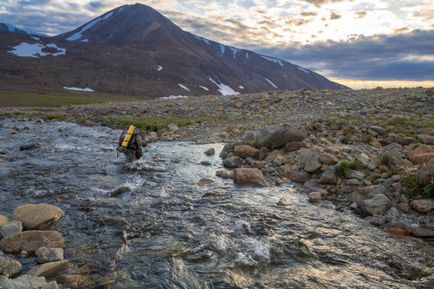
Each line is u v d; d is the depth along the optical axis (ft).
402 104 95.14
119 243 25.90
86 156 57.88
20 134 82.84
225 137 74.79
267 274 21.99
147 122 95.04
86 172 47.21
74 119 115.75
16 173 45.80
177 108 125.90
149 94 506.89
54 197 36.35
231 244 26.04
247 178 42.65
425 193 32.81
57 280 20.25
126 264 22.77
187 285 20.62
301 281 21.21
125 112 126.31
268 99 123.44
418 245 26.30
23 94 310.04
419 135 54.08
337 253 24.93
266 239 26.99
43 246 24.40
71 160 54.60
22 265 22.03
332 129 65.41
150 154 60.03
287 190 40.42
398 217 30.83
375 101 103.60
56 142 71.97
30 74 466.70
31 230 26.48
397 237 27.76
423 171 34.12
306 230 28.86
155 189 40.06
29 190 38.34
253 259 23.82
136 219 30.76
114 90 490.08
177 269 22.34
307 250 25.30
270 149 54.75
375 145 53.47
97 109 140.46
